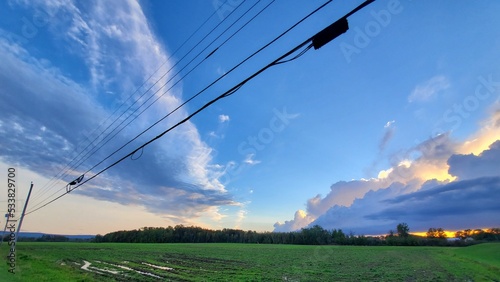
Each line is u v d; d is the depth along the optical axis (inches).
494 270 1549.0
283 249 3607.3
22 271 1051.3
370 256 2603.3
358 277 1309.1
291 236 5556.1
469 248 3253.0
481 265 1779.0
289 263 1916.8
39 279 911.7
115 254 2394.2
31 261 1523.1
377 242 5142.7
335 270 1552.7
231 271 1446.9
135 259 1996.8
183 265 1707.7
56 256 2086.6
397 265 1833.2
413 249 3683.6
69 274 1111.6
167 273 1330.0
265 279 1201.4
